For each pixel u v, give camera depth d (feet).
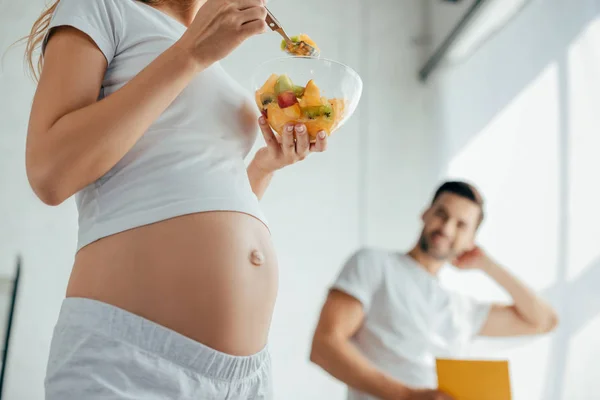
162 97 2.13
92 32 2.31
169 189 2.26
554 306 7.20
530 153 8.24
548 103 7.91
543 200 7.78
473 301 6.69
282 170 10.52
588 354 6.61
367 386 5.02
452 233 6.21
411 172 11.09
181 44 2.18
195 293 2.16
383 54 11.70
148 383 2.04
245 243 2.35
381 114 11.32
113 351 2.02
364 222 10.65
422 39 11.94
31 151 2.09
